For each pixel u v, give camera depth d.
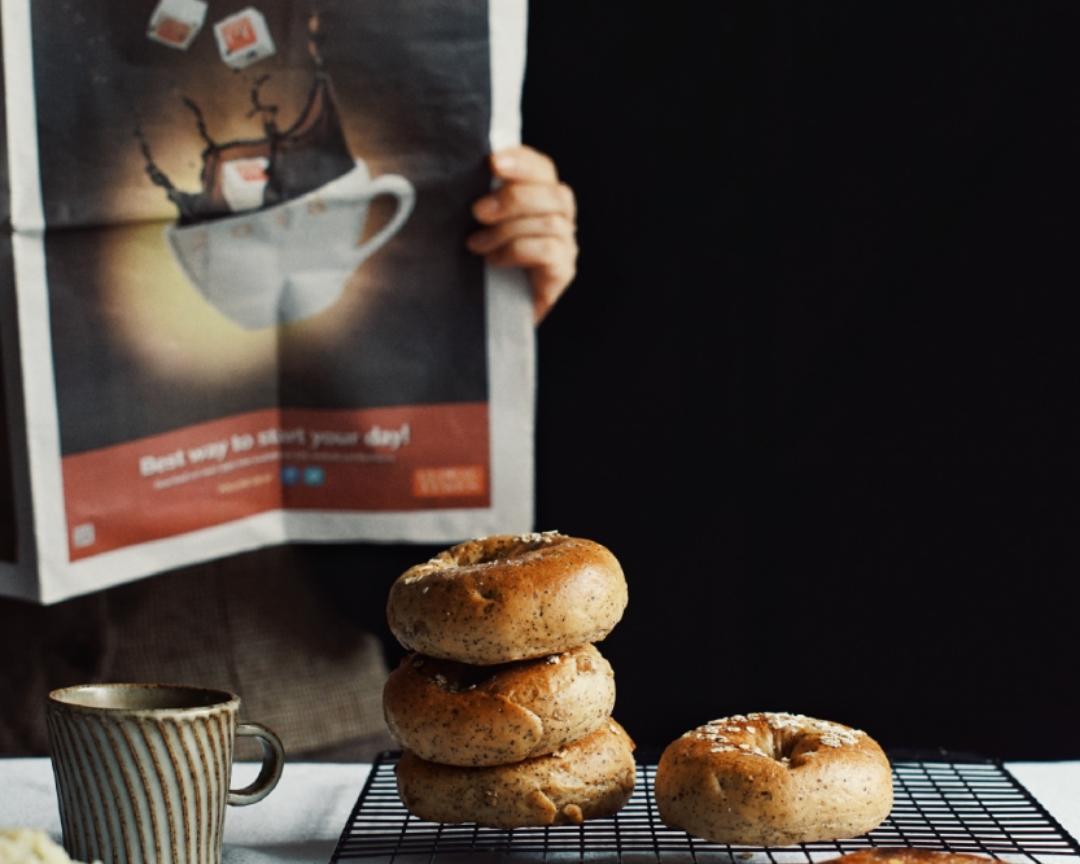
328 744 1.23
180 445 1.07
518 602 0.76
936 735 1.61
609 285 1.58
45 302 1.01
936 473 1.57
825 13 1.50
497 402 1.11
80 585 1.04
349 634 1.25
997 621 1.58
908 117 1.51
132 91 1.02
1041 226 1.51
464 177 1.08
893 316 1.55
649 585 1.63
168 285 1.05
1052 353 1.53
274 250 1.07
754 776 0.74
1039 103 1.49
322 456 1.10
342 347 1.09
